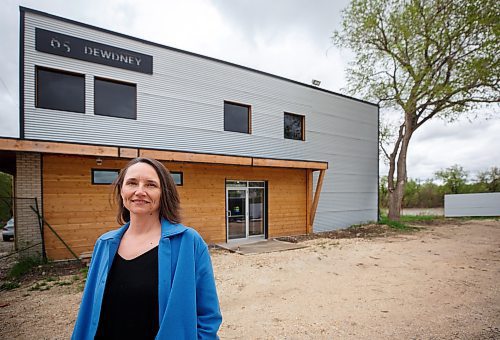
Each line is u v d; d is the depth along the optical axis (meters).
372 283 5.20
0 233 15.17
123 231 1.46
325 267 6.37
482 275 5.72
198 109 9.60
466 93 13.41
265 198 11.00
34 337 3.24
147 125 8.61
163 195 1.46
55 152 6.30
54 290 4.91
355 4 14.12
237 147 10.46
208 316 1.33
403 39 13.88
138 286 1.23
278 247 8.74
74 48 7.54
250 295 4.61
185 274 1.25
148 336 1.20
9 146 5.91
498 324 3.53
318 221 12.82
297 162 10.55
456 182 29.66
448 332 3.32
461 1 12.59
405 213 25.70
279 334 3.29
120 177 1.59
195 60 9.63
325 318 3.72
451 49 13.71
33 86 7.02
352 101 14.66
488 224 15.76
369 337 3.21
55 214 7.06
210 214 9.55
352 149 14.55
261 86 11.23
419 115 15.59
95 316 1.23
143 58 8.60
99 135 7.82
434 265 6.54
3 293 4.77
